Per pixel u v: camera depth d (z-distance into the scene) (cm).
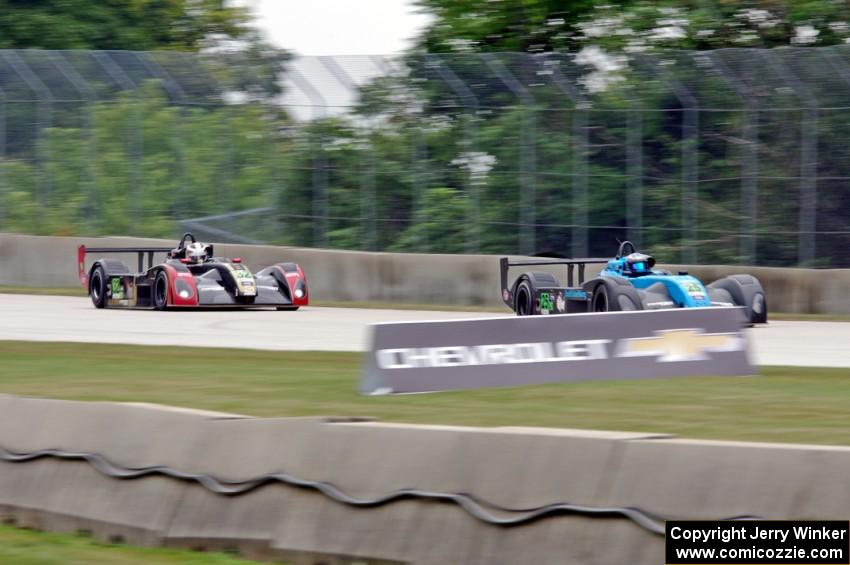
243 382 3697
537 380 3381
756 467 1836
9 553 2242
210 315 6750
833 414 2959
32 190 9544
